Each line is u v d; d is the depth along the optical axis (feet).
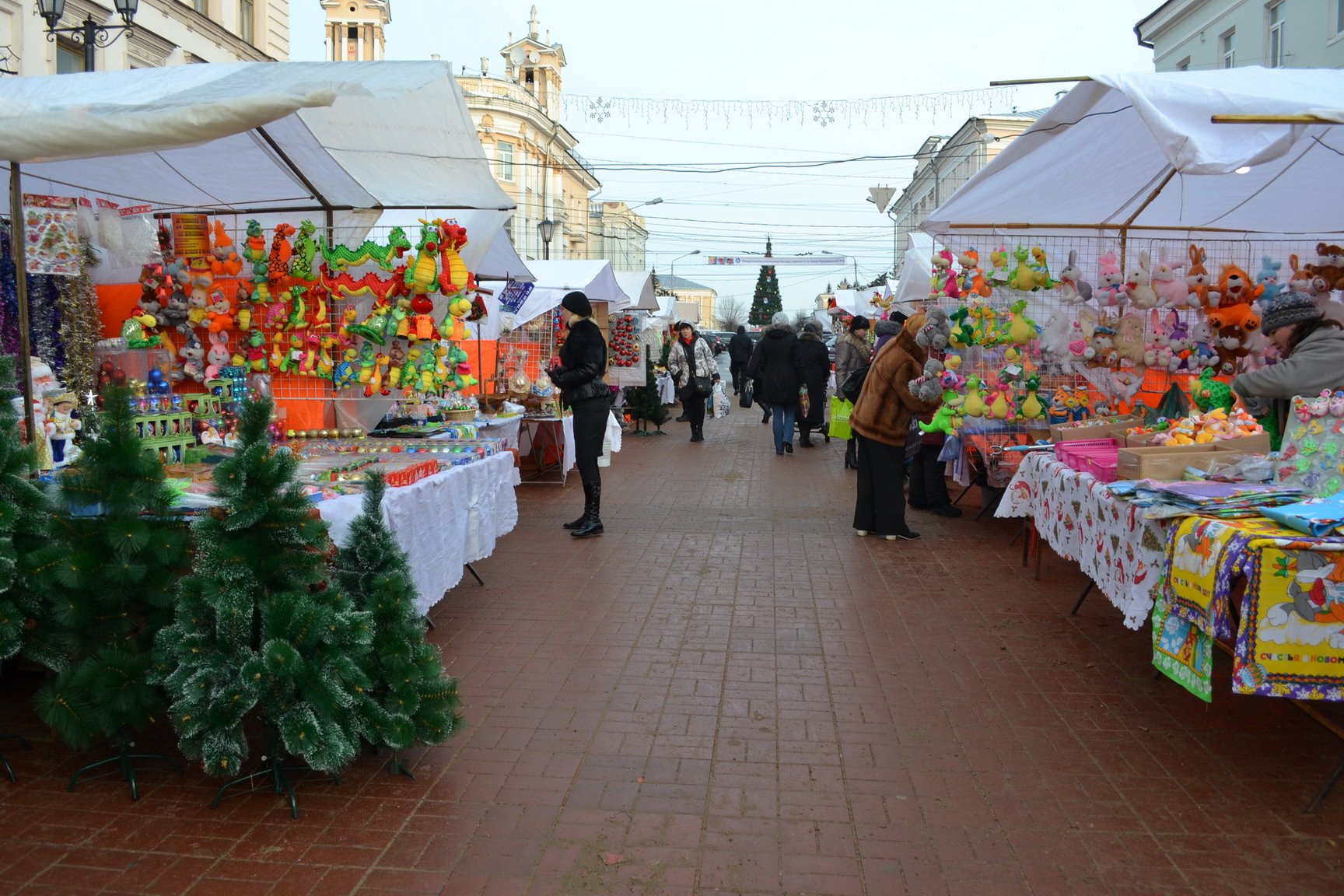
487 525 19.26
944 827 10.22
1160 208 24.20
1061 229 25.68
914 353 24.11
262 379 19.08
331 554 12.28
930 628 17.33
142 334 18.71
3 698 13.55
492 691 14.16
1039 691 14.19
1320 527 10.40
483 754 12.01
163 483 11.28
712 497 31.76
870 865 9.47
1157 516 12.17
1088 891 9.04
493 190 20.22
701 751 12.14
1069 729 12.82
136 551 10.70
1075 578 20.84
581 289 42.22
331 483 14.10
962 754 12.05
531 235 150.92
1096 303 24.43
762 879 9.22
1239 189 22.27
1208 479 13.75
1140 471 14.30
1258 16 52.11
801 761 11.85
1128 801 10.78
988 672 15.03
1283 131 13.20
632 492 32.89
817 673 14.99
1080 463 16.71
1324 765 11.71
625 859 9.55
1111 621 17.63
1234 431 15.53
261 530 10.63
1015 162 20.33
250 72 14.65
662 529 26.27
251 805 10.67
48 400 14.70
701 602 18.97
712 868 9.40
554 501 30.96
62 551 10.59
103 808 10.57
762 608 18.56
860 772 11.52
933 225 25.43
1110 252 24.20
